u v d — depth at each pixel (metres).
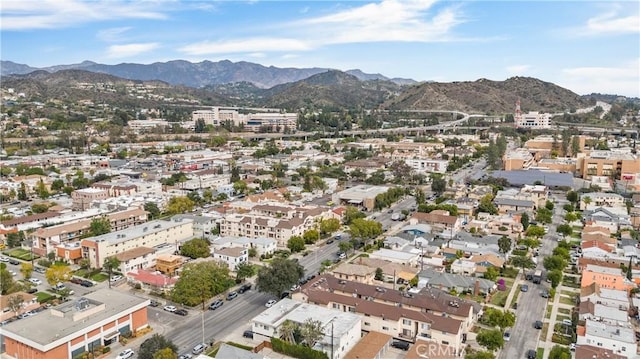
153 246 184.62
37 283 154.88
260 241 183.88
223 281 145.12
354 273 149.62
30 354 106.06
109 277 154.88
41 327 110.88
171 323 128.38
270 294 146.75
